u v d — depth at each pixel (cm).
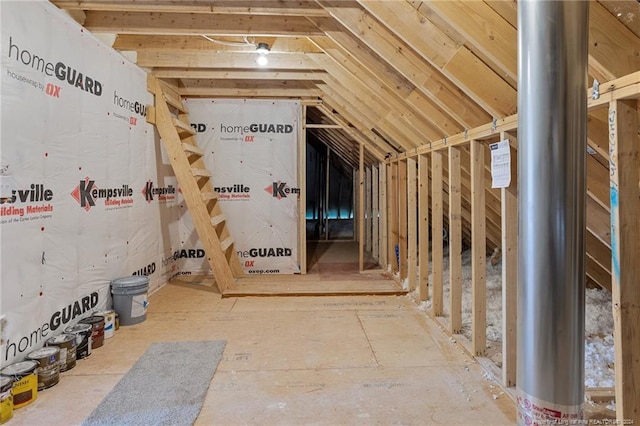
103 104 302
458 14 165
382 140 442
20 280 212
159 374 220
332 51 304
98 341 259
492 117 226
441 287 318
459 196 273
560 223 72
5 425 171
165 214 430
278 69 385
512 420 177
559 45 70
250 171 483
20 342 211
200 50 351
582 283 74
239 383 211
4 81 201
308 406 188
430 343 268
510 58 167
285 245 488
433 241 317
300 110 482
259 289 396
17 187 211
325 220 820
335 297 381
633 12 126
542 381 74
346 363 236
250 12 251
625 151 126
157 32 294
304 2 249
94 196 289
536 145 72
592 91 137
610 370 217
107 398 194
